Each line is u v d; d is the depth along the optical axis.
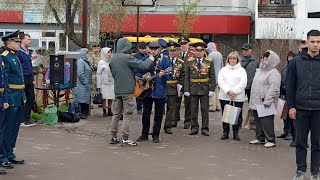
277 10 32.28
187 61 11.34
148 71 10.12
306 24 28.70
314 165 7.48
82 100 13.34
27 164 8.21
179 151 9.52
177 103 12.41
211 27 31.86
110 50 13.77
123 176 7.56
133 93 9.89
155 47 10.41
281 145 10.37
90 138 10.66
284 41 24.06
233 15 32.06
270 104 10.02
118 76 9.78
